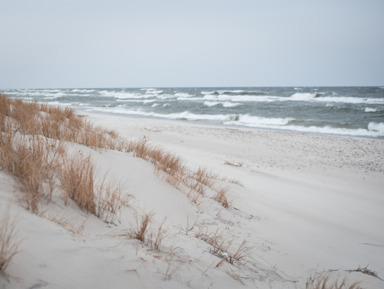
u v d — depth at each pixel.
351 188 7.50
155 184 3.91
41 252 1.46
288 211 5.06
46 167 2.65
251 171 8.27
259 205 5.11
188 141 12.64
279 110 27.41
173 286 1.65
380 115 23.48
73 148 4.00
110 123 16.22
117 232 2.14
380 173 9.36
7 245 1.31
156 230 2.54
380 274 3.12
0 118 3.90
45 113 6.46
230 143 12.95
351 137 15.83
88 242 1.77
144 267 1.71
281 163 10.09
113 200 2.63
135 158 4.81
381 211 5.73
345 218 5.09
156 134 13.67
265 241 3.38
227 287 1.92
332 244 3.83
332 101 36.56
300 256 3.18
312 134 16.55
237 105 31.56
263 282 2.28
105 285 1.41
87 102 40.53
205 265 2.14
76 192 2.35
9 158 2.49
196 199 4.06
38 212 1.91
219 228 3.39
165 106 32.00
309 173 8.95
